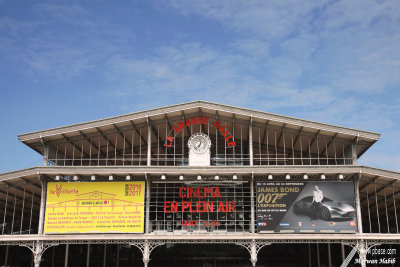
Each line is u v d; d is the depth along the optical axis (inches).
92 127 1721.2
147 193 1664.6
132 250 1983.3
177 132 1766.7
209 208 1736.0
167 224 1669.5
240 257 1916.8
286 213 1626.5
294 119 1697.8
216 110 1722.4
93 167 1642.5
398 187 1691.7
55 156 1835.6
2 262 2142.0
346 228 1608.0
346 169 1625.2
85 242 1652.3
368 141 1717.5
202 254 1927.9
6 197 1804.9
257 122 1752.0
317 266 1961.1
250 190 1688.0
